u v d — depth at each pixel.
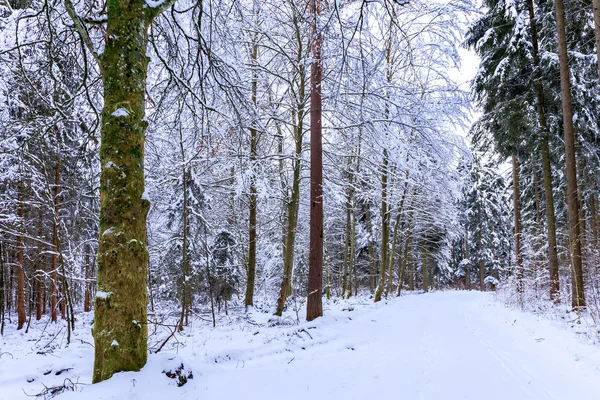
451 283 45.53
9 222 10.62
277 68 12.47
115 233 3.71
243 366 5.40
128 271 3.72
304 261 22.56
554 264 12.09
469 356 6.00
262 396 4.11
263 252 20.84
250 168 10.36
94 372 3.66
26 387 4.52
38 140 5.93
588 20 11.77
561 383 4.49
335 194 11.60
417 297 21.25
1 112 7.56
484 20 14.10
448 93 11.77
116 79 3.87
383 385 4.59
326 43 7.74
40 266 12.48
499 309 12.84
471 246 37.06
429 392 4.30
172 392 3.67
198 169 12.57
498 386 4.45
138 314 3.79
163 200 12.95
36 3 5.37
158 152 8.60
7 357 6.10
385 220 17.19
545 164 12.48
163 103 6.32
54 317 13.17
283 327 8.89
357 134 12.17
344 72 6.11
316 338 7.51
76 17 3.85
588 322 7.61
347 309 12.84
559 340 6.70
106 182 3.77
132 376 3.60
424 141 11.07
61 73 5.49
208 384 4.21
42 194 10.66
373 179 13.70
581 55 11.65
